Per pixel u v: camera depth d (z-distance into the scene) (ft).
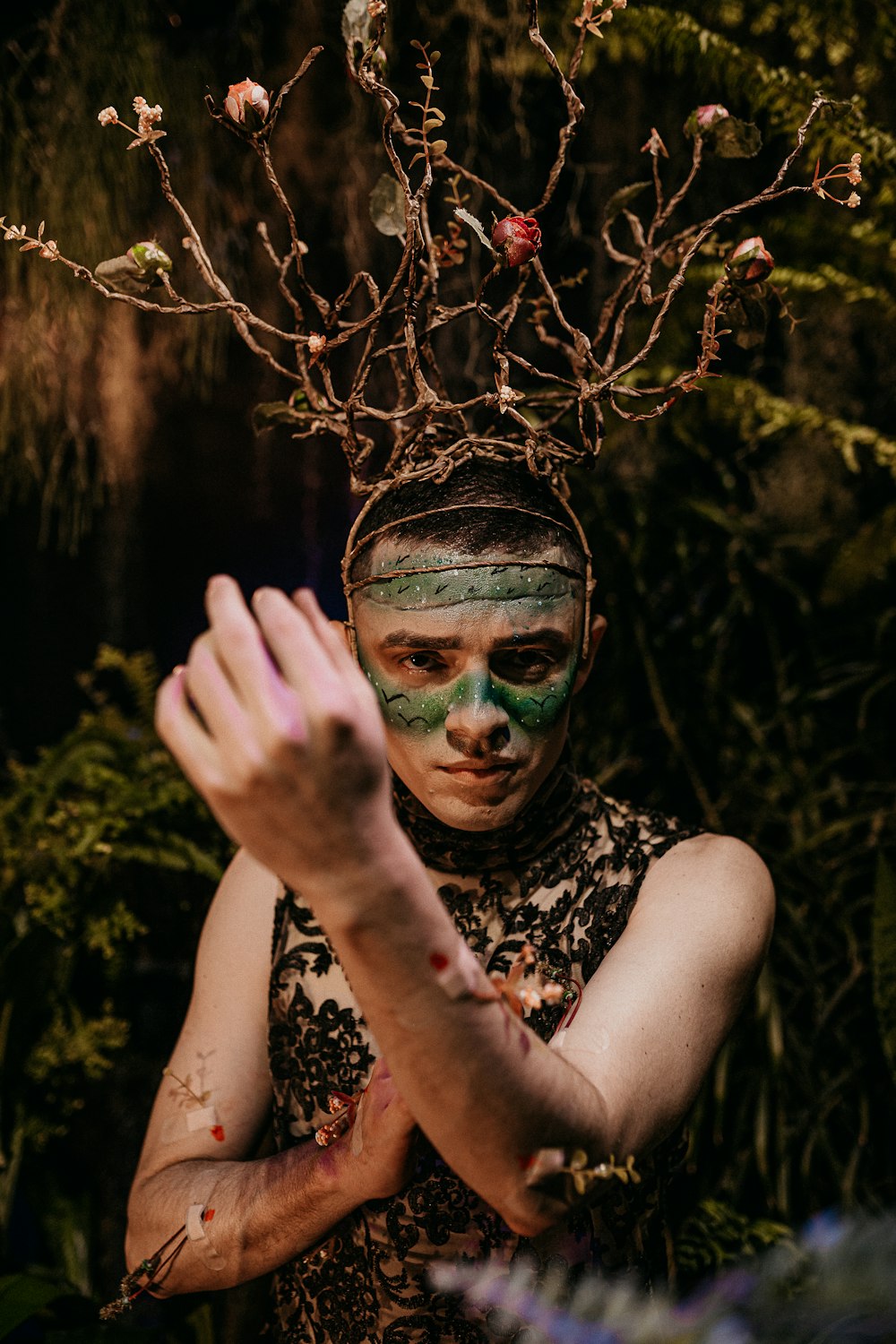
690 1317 2.31
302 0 5.77
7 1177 4.77
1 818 5.22
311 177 6.06
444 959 2.01
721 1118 4.68
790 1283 3.92
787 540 5.99
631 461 6.26
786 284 5.14
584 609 3.00
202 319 6.08
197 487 7.07
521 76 5.71
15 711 7.50
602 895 3.10
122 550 7.27
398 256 6.14
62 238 5.55
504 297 5.99
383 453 6.37
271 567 7.29
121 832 4.95
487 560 2.76
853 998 5.01
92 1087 5.38
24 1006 4.83
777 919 5.07
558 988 2.33
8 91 5.47
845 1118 4.99
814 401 6.28
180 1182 3.07
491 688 2.78
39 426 6.22
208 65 5.79
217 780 1.87
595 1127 2.30
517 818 3.12
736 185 5.97
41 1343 4.40
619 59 5.32
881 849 5.02
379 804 1.92
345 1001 3.14
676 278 2.96
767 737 5.59
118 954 4.98
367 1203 3.02
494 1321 2.91
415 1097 2.11
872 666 5.54
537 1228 2.26
